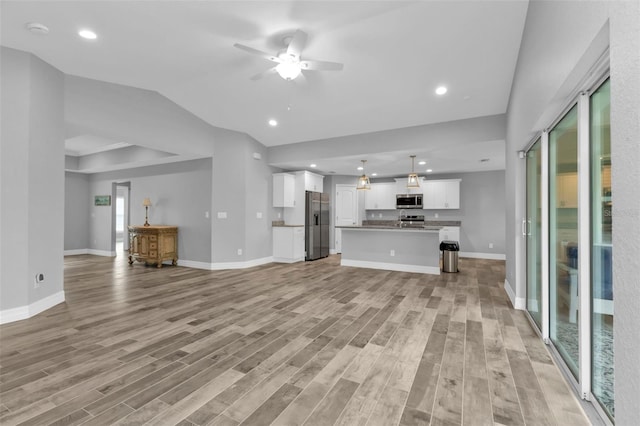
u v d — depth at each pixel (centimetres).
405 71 357
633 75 91
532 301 316
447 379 199
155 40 301
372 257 617
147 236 624
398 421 158
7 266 293
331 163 665
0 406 167
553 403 173
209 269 594
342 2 246
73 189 813
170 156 593
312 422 157
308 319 312
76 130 409
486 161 633
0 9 248
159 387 188
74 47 309
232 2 247
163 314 327
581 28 137
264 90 424
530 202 329
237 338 264
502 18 264
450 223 809
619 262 100
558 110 211
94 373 204
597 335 172
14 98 298
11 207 295
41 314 321
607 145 167
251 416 161
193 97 464
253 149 633
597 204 174
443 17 263
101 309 342
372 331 280
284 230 684
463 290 434
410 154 564
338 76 374
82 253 830
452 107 449
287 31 285
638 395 90
